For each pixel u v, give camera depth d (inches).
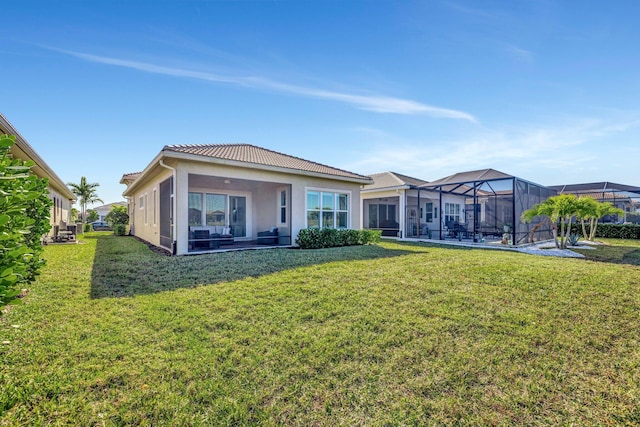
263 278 258.7
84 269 294.2
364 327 163.2
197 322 166.2
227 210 572.1
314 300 202.7
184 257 364.2
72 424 91.5
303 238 467.5
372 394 110.0
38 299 199.5
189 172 390.0
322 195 530.6
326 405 103.9
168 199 436.8
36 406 97.8
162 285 237.5
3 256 89.2
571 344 149.0
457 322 171.9
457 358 134.8
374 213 820.0
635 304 203.6
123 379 113.7
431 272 287.3
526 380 120.4
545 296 218.8
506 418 99.8
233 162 407.8
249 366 125.0
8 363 121.3
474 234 621.6
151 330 155.6
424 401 107.0
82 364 122.3
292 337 150.4
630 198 878.4
